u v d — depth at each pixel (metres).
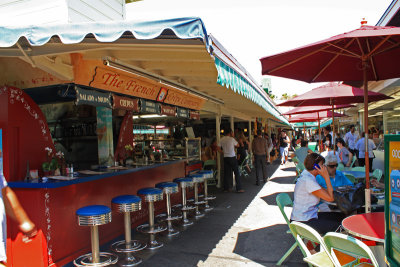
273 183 11.36
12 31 3.12
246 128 18.56
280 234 5.60
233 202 8.38
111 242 5.32
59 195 4.31
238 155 13.62
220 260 4.55
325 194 4.21
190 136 10.08
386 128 15.84
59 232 4.28
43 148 4.85
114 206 4.58
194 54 3.80
